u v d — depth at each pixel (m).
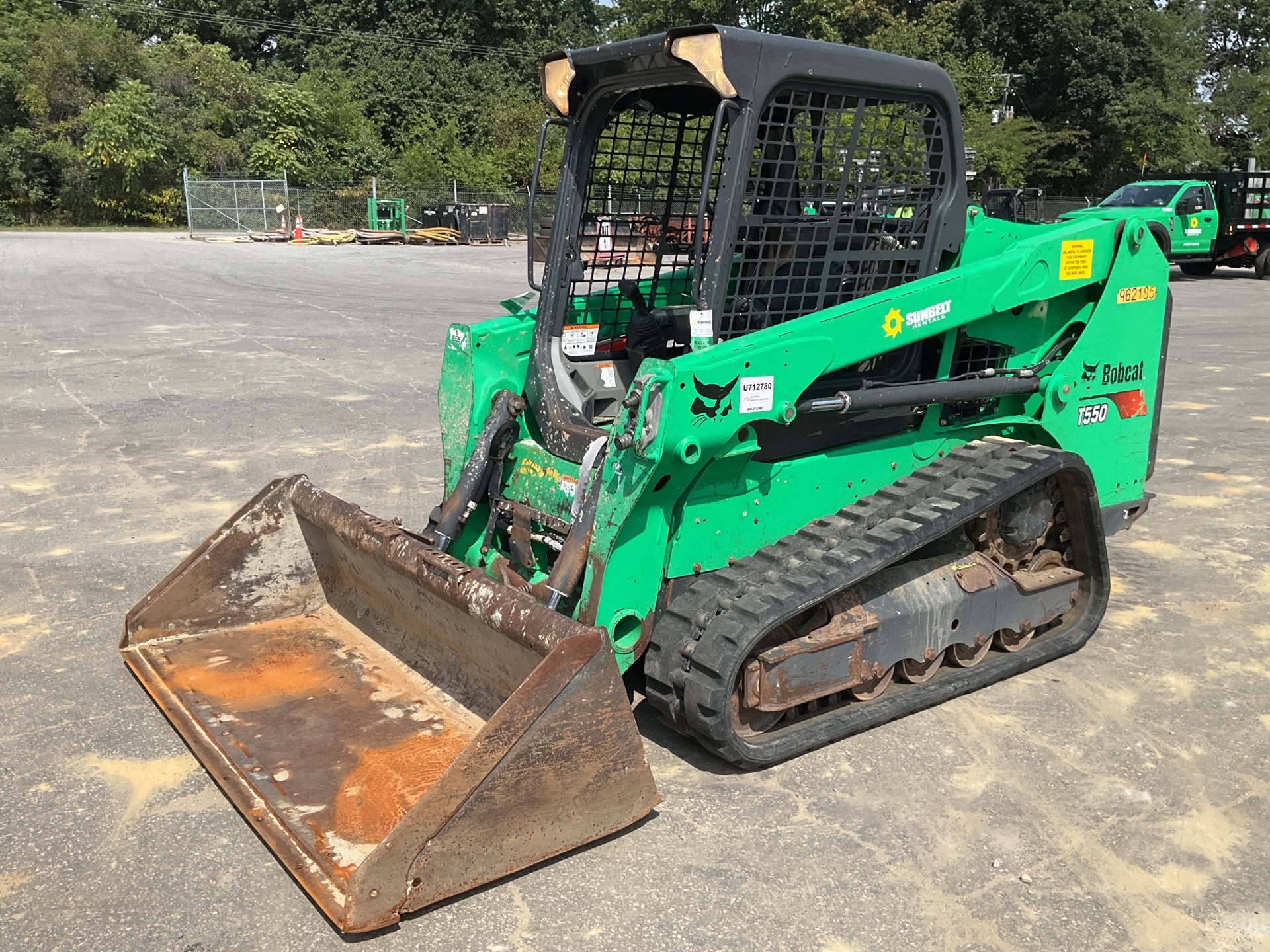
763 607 3.44
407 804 3.13
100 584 5.17
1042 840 3.24
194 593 4.28
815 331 3.65
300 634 4.30
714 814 3.36
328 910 2.69
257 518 4.35
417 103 45.06
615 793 3.09
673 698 3.58
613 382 4.50
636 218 4.38
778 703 3.60
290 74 44.97
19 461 7.31
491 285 19.20
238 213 33.41
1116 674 4.42
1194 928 2.85
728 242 3.58
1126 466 5.01
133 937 2.76
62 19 40.84
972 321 4.25
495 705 3.55
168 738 3.78
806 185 3.80
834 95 3.75
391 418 8.78
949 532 3.98
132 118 36.44
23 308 14.98
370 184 37.59
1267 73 45.44
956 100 4.11
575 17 50.16
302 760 3.36
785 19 35.84
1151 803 3.45
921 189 4.14
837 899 2.95
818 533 3.89
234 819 3.30
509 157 42.28
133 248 26.81
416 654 3.99
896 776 3.61
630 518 3.48
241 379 10.26
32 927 2.80
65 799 3.39
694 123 4.37
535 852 2.97
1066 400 4.66
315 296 17.08
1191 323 14.79
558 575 3.50
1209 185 20.64
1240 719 4.03
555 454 4.04
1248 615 5.04
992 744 3.83
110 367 10.76
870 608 3.86
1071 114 39.59
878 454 4.21
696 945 2.75
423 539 4.11
